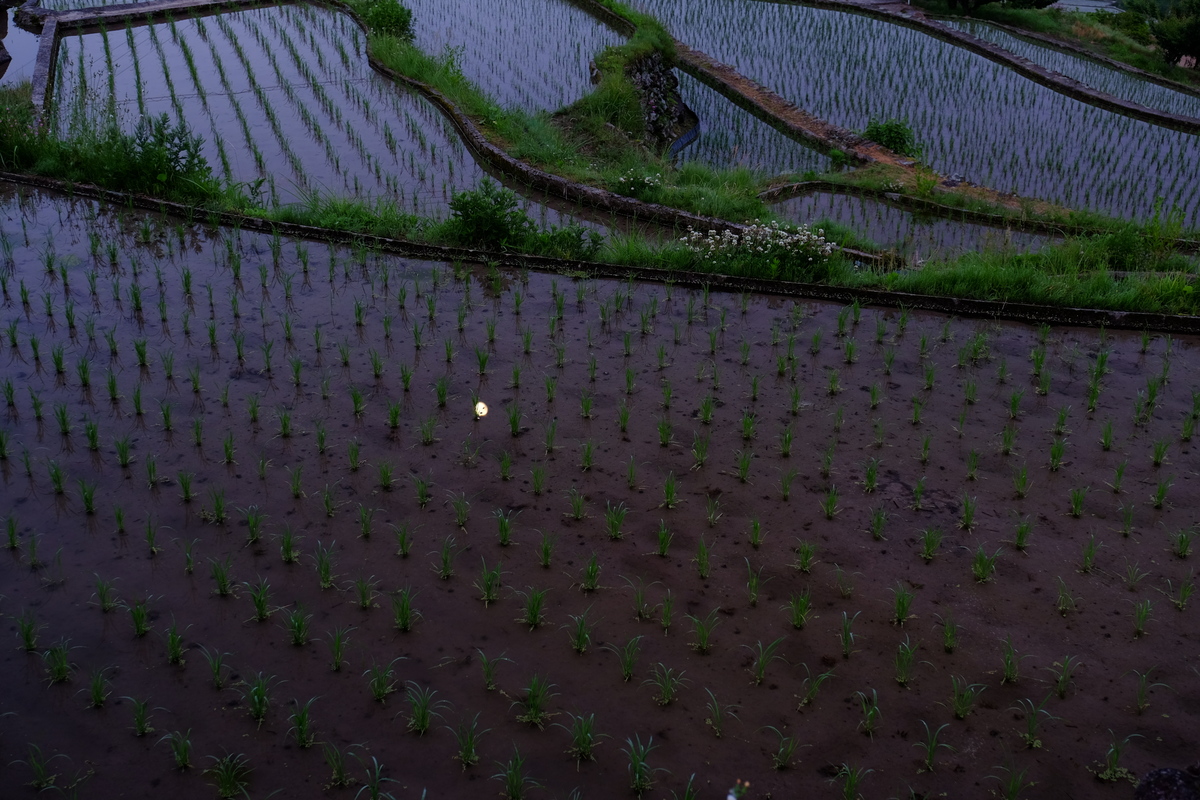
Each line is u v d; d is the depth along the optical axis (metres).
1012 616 5.11
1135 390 7.27
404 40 18.44
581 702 4.54
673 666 4.75
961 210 12.73
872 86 19.19
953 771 4.21
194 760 4.18
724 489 6.09
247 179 12.04
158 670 4.63
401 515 5.79
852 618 5.08
